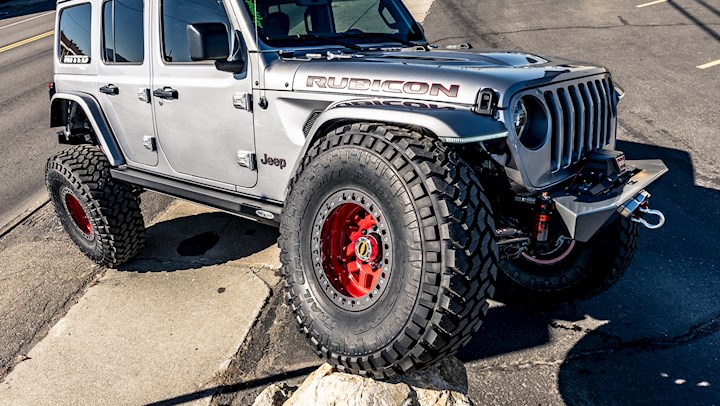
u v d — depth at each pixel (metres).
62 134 4.42
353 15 3.52
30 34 16.22
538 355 2.94
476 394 2.69
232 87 3.05
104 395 2.84
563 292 3.21
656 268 3.68
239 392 2.79
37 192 5.86
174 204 5.18
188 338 3.22
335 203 2.41
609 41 9.80
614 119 3.09
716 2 11.71
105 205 3.82
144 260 4.17
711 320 3.14
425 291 2.06
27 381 2.98
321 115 2.56
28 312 3.62
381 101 2.47
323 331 2.42
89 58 3.97
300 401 2.35
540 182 2.50
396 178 2.16
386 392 2.27
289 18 3.16
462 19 12.79
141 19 3.49
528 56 3.00
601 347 2.97
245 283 3.74
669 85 7.33
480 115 2.30
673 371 2.77
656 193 4.68
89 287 3.86
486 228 2.13
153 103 3.51
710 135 5.77
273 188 3.09
